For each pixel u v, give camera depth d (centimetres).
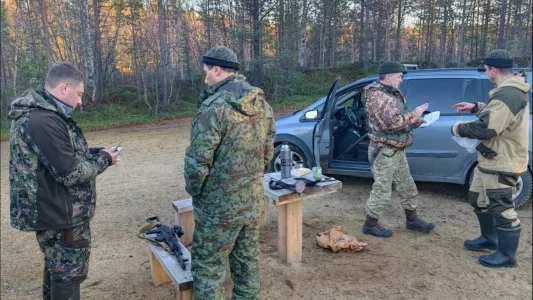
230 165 217
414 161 474
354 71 2659
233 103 213
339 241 368
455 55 3534
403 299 294
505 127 305
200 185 218
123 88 2138
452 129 335
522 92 310
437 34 3353
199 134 209
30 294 322
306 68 2678
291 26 2258
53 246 226
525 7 2823
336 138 536
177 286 242
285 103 2030
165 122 1577
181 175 670
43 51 2061
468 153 447
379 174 383
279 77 2105
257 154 228
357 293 302
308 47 3478
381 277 324
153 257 315
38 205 214
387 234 397
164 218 472
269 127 241
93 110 1823
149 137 1162
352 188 558
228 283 319
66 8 2184
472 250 367
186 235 377
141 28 2289
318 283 317
